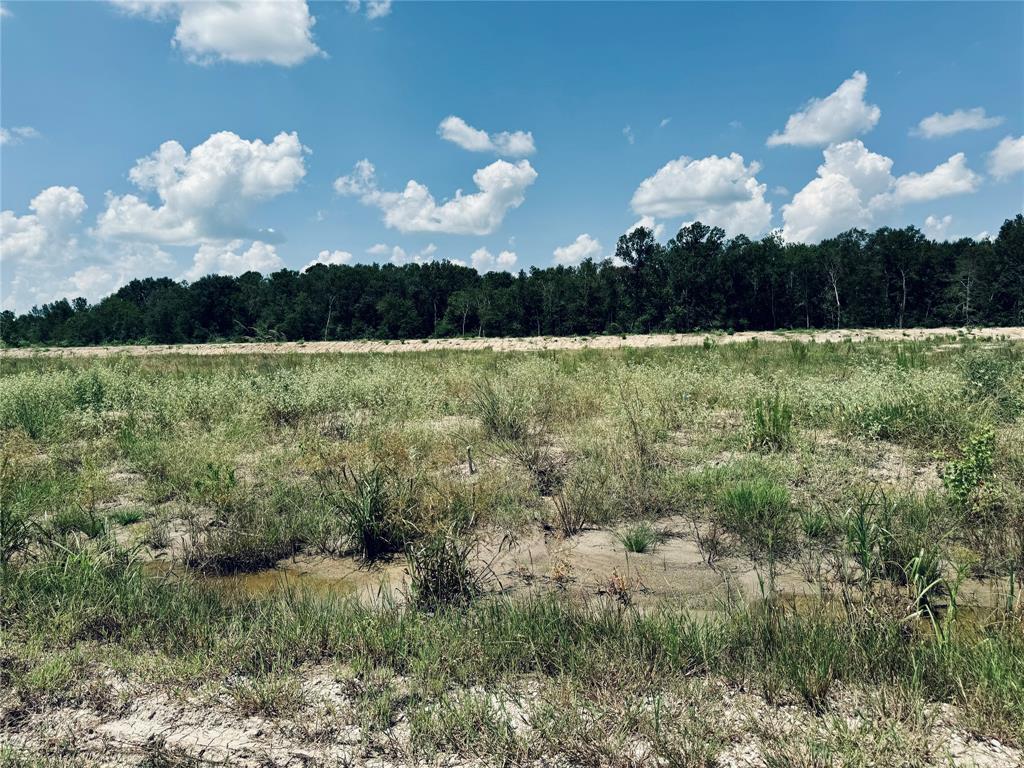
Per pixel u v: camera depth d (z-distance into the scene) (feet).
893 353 55.62
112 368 53.11
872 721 9.12
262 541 17.69
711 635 11.68
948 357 47.75
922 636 11.87
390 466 21.39
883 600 12.98
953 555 15.49
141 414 32.89
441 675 10.71
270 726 9.65
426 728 9.32
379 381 39.01
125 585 14.33
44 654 11.80
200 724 9.73
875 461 22.84
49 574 14.61
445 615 13.12
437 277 314.55
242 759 8.93
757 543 16.87
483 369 48.01
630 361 52.85
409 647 11.76
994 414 25.81
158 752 9.10
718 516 18.42
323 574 16.53
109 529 18.83
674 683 10.39
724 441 26.14
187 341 293.43
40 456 26.66
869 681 10.37
